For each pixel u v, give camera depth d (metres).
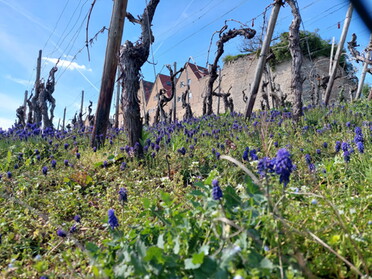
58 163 5.68
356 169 3.83
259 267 1.63
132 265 1.80
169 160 5.27
